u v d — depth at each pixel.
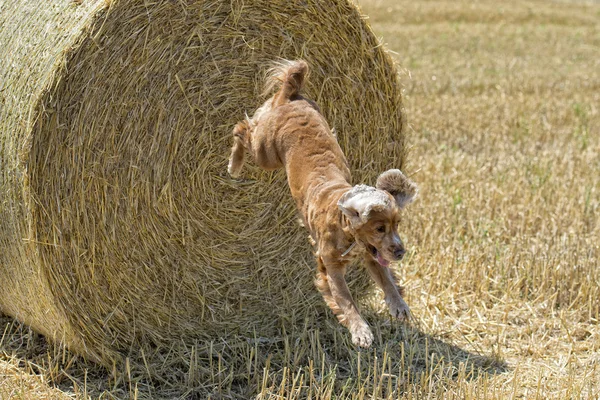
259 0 6.07
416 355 6.19
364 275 6.79
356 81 6.55
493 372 5.97
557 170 10.59
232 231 6.46
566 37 25.09
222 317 6.48
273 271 6.66
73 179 5.46
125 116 5.66
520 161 10.99
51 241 5.44
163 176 5.99
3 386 5.43
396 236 4.66
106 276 5.79
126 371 5.79
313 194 5.36
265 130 5.92
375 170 6.84
